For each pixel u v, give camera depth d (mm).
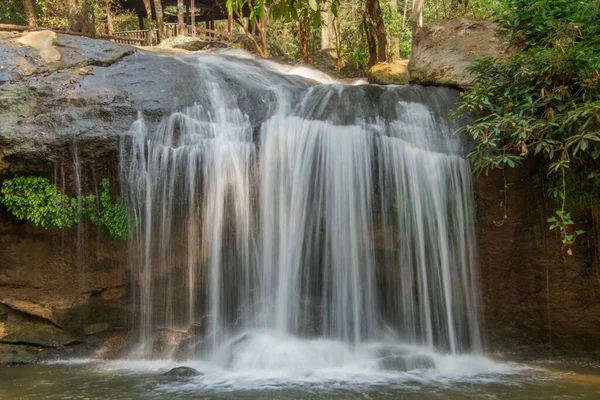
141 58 9070
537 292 7715
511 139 7539
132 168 7719
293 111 8414
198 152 7770
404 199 7793
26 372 6824
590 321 7523
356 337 7605
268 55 21969
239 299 7648
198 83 8625
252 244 7711
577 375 6664
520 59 7945
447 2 21734
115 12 27594
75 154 7570
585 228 7430
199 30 24047
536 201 7617
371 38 15180
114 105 7914
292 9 6531
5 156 7344
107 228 7703
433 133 8156
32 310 7902
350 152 7871
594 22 8250
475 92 7867
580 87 7363
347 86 8891
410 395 5641
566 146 6844
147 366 7160
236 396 5578
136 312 7867
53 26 21781
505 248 7727
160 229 7707
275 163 7883
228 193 7727
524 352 7805
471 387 6004
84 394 5699
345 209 7789
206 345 7418
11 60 8250
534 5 8664
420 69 9508
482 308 7793
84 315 7938
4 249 7832
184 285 7719
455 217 7758
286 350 7074
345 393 5695
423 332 7660
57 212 7578
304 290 7656
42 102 7762
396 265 7758
